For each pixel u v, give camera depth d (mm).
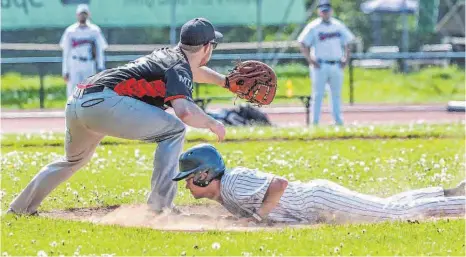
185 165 17734
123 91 17656
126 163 27312
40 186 18938
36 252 15492
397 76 74375
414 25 88812
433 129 36125
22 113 52688
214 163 17750
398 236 16469
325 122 46812
